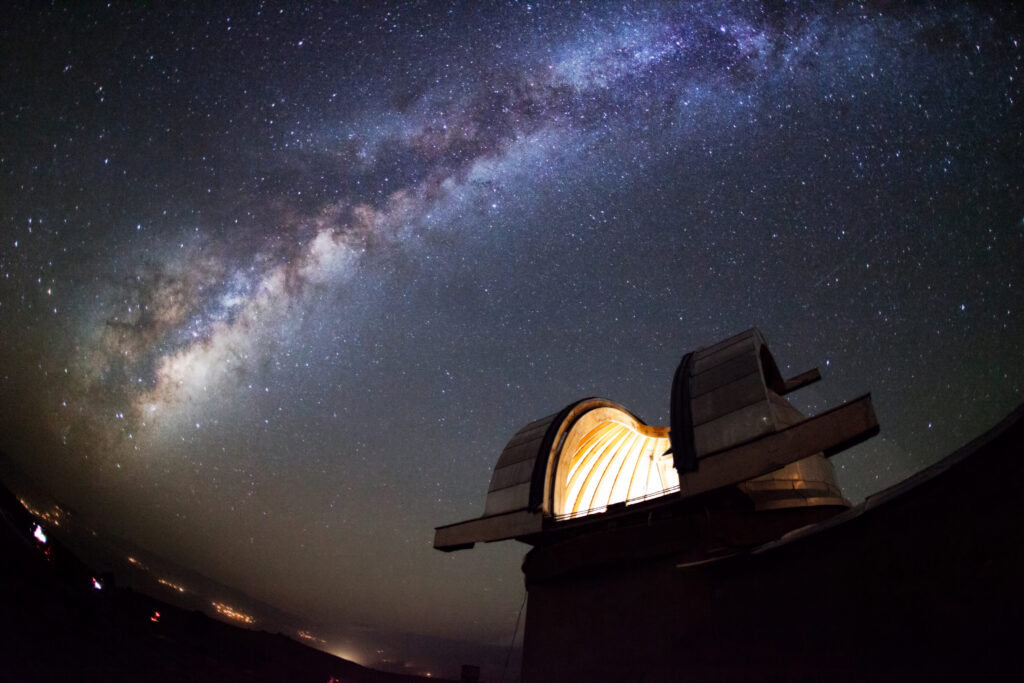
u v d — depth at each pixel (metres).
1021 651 8.73
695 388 17.84
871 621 11.47
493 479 22.39
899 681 10.65
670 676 15.67
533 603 20.83
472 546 21.66
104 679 15.21
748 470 15.30
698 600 16.09
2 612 15.29
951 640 9.91
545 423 23.20
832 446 14.34
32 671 13.56
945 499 10.54
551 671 18.88
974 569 9.79
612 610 18.12
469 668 23.59
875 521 11.86
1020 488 9.20
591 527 19.55
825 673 12.14
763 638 13.88
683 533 17.33
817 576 12.97
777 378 19.33
